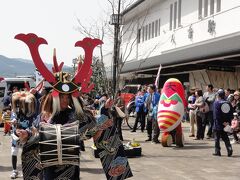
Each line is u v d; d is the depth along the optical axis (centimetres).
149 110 1592
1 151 1309
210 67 2252
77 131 495
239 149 1398
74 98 518
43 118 521
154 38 3375
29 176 536
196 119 1689
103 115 540
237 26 2134
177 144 1445
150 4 3366
